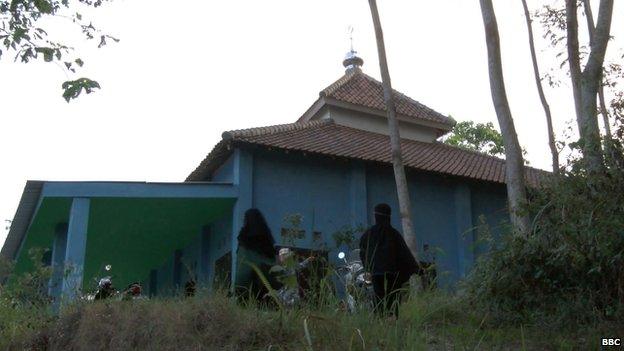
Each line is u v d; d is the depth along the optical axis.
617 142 7.50
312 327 6.10
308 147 18.86
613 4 10.55
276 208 18.44
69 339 7.29
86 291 8.29
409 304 7.06
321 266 6.84
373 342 5.86
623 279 6.92
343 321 6.16
